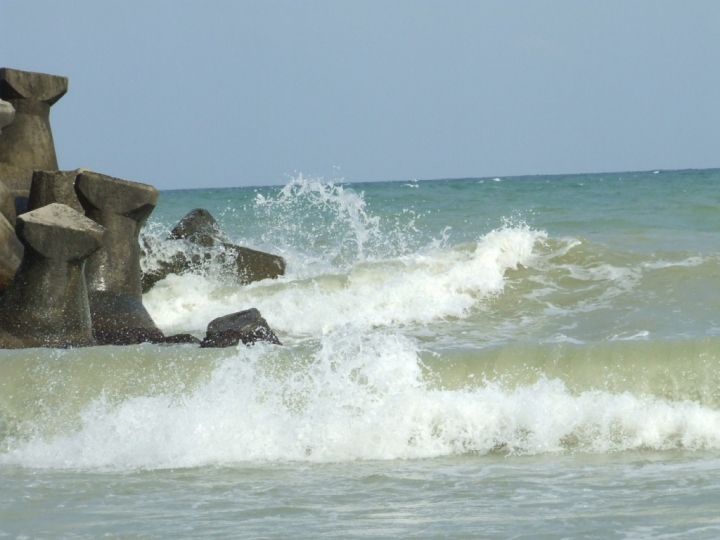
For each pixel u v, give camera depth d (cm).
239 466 1997
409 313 3456
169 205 9644
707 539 1371
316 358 2333
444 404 2161
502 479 1817
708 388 2233
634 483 1747
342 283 3712
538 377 2289
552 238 4116
